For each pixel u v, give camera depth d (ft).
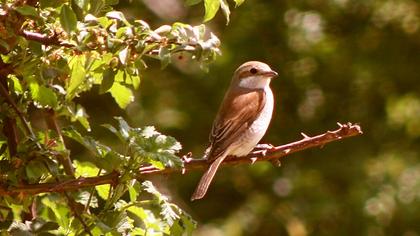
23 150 20.06
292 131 51.31
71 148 46.11
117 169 20.38
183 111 50.39
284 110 51.70
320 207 49.88
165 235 24.12
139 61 20.01
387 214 49.70
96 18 19.88
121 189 20.56
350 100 52.31
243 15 51.29
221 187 51.19
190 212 49.90
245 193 51.31
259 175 51.39
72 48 19.99
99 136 48.32
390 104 52.85
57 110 22.49
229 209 50.96
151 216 21.52
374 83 52.49
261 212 50.42
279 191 50.93
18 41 19.99
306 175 51.13
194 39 19.71
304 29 51.52
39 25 20.13
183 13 52.21
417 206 49.67
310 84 51.88
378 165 51.16
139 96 50.01
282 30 51.42
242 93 30.71
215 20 51.37
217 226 49.98
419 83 52.85
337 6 51.93
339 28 52.70
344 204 49.98
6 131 21.11
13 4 19.75
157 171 20.77
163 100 50.47
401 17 52.85
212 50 19.85
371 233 49.67
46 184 20.16
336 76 52.24
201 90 50.78
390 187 50.08
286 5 51.78
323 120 51.90
